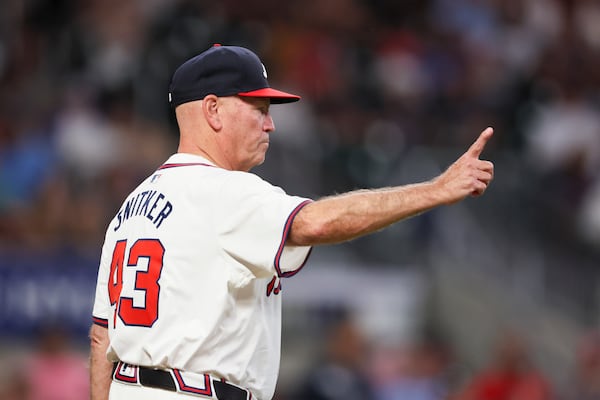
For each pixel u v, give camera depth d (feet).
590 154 162.61
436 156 144.77
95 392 45.32
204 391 40.32
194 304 40.55
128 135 138.72
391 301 133.28
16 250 117.91
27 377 110.73
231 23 151.94
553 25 188.14
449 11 181.68
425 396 123.54
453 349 133.08
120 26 151.74
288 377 122.11
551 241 145.07
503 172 148.56
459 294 137.28
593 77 180.55
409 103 159.74
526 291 141.59
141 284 41.42
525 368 119.75
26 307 117.39
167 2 150.61
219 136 43.19
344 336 116.57
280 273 40.45
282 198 40.11
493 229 143.13
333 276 131.03
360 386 114.52
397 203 38.88
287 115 149.18
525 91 166.91
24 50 149.69
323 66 160.76
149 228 41.86
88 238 124.47
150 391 40.91
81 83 145.07
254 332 41.39
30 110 138.82
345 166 139.64
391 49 168.96
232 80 42.80
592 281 144.46
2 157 132.46
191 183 41.60
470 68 171.94
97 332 45.47
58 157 133.59
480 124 160.25
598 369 129.80
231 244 40.29
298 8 168.04
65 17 152.15
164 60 142.31
